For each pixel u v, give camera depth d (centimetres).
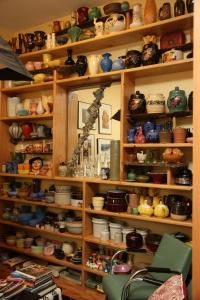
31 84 324
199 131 135
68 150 315
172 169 235
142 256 252
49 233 315
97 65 279
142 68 245
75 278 282
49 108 316
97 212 265
